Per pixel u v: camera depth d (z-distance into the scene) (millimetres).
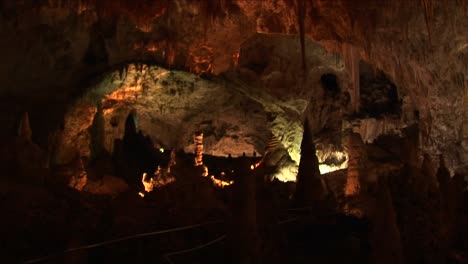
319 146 19844
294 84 20469
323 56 19422
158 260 6418
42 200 7457
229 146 21984
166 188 9133
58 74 17188
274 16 14680
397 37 12836
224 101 21172
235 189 5824
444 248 6820
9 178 8109
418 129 16141
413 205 7336
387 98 18656
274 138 16922
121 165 18312
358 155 9828
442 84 12750
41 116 17078
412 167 8016
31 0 14086
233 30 16203
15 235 6371
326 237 6918
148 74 18828
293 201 8156
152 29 16453
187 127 22016
